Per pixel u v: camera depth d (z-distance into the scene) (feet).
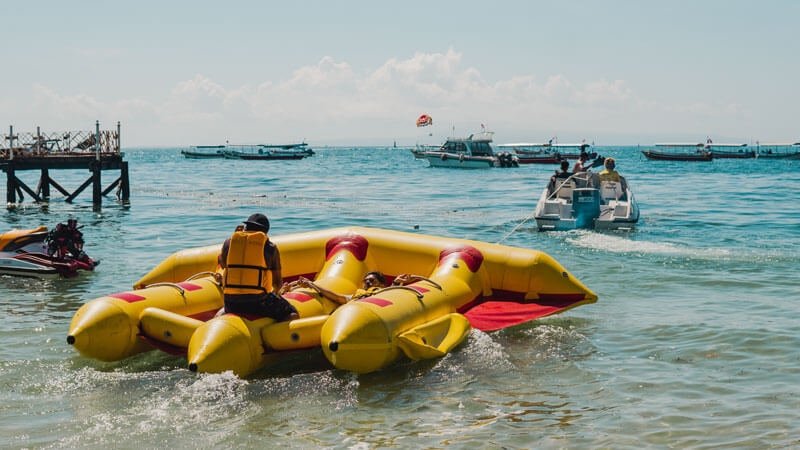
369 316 19.93
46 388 19.15
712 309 28.12
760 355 21.81
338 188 117.19
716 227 56.95
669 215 66.90
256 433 16.08
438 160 199.93
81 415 17.19
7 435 15.96
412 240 28.35
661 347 22.97
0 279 34.91
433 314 22.80
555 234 53.26
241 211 74.49
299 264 28.22
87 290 32.48
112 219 66.23
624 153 532.73
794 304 28.68
